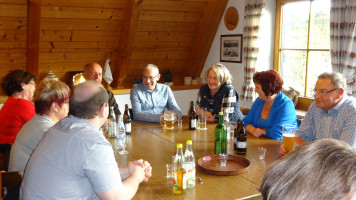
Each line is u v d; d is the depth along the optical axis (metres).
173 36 5.30
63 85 2.14
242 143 2.24
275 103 2.78
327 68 4.04
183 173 1.65
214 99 3.42
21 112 2.73
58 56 4.76
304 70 4.34
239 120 2.29
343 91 2.31
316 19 4.12
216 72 3.32
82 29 4.58
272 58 4.78
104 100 1.59
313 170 0.66
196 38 5.47
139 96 3.60
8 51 4.39
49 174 1.43
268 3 4.57
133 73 5.54
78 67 5.06
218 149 2.25
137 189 1.71
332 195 0.63
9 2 3.92
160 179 1.85
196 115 3.26
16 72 2.84
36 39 4.32
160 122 3.17
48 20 4.26
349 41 3.46
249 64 4.66
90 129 1.52
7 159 2.61
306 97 4.32
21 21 4.18
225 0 5.08
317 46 4.14
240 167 2.01
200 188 1.72
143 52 5.29
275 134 2.64
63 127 1.54
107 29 4.74
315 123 2.56
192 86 5.68
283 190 0.67
